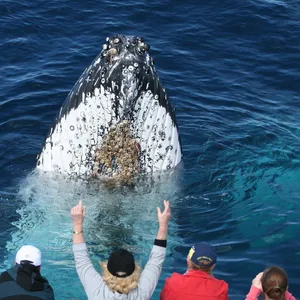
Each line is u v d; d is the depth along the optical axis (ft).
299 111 175.63
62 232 126.21
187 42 201.26
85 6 213.05
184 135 157.38
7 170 143.43
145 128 128.26
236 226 129.90
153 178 134.31
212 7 216.13
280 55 199.52
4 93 173.27
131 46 120.26
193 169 143.54
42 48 195.72
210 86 182.60
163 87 127.65
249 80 187.52
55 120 132.67
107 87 121.39
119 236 125.18
